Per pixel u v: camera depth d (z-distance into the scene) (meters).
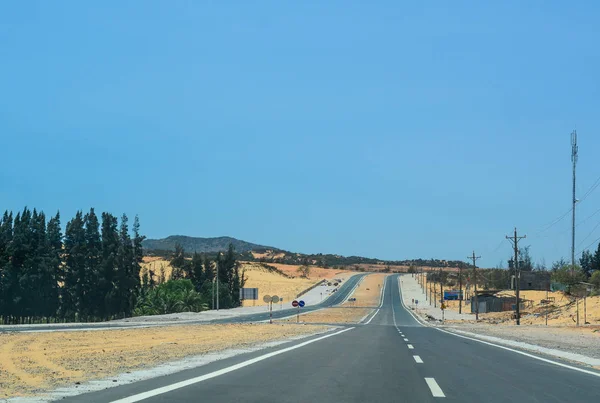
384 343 30.36
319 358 20.33
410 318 99.50
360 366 17.70
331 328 53.91
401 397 11.60
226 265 146.50
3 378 14.99
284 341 31.25
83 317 88.81
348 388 12.77
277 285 198.12
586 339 38.00
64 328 46.75
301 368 16.81
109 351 24.27
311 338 34.75
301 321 79.69
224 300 130.50
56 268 87.44
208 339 33.66
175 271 151.38
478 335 42.72
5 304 80.56
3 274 80.75
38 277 83.06
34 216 85.50
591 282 102.19
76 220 90.44
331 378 14.52
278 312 110.62
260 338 34.75
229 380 13.84
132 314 98.69
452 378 14.95
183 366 17.23
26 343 29.52
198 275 142.88
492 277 172.88
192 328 49.00
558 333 47.75
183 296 106.69
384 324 75.25
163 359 19.94
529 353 24.47
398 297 172.88
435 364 18.81
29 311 82.50
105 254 91.44
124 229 102.69
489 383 14.05
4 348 26.33
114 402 10.50
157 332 41.69
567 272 110.81
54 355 22.47
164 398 11.02
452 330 53.47
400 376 15.23
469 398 11.62
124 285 93.56
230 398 11.12
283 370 16.19
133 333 39.94
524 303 114.62
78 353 23.39
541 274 145.62
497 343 31.88
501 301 115.62
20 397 11.24
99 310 90.19
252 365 17.55
